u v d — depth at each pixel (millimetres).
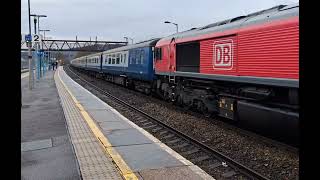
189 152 9367
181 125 13211
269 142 9914
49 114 14844
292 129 9133
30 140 10055
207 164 8344
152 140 9664
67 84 35062
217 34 12398
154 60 20812
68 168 7312
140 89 26219
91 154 8273
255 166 8180
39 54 44375
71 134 10562
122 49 31453
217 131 11688
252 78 10406
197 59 14172
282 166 7992
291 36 8734
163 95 20406
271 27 9500
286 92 9961
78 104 18188
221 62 12180
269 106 10211
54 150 8812
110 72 37656
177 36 16750
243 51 10844
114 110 15891
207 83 14117
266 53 9727
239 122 11594
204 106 14586
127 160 7754
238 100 11742
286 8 9375
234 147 9859
